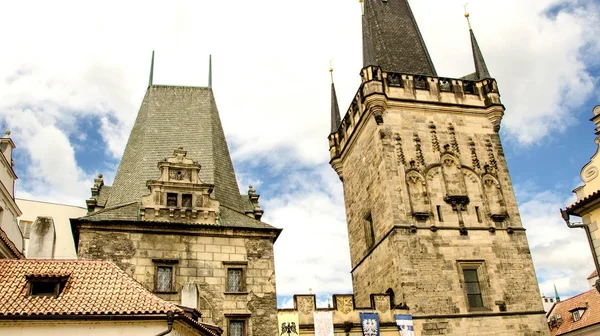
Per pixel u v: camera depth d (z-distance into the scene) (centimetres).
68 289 2864
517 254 4850
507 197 5112
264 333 3759
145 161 4503
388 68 5853
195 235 3934
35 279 2845
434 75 5956
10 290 2784
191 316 3228
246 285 3872
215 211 4066
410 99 5309
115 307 2747
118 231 3797
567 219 3036
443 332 4397
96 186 4538
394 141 5109
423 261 4625
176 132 4806
